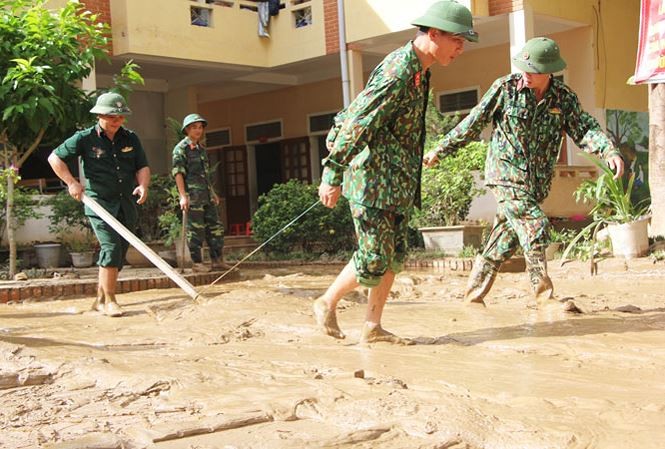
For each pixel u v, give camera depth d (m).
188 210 11.70
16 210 12.92
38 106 12.20
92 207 7.83
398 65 4.95
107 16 16.31
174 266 13.48
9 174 11.00
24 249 13.51
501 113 6.38
